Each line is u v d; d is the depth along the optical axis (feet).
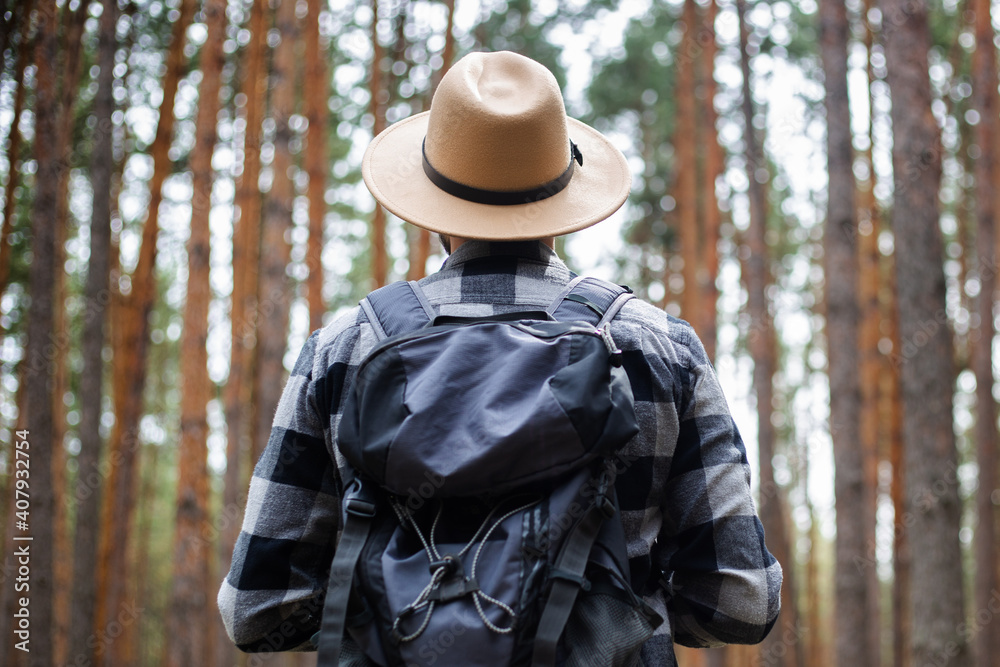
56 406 28.17
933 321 18.80
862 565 24.91
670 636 3.46
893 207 19.71
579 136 4.36
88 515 23.24
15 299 28.48
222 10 24.34
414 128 4.23
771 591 3.43
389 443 2.96
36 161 19.86
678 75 37.76
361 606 3.02
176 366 47.65
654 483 3.44
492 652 2.85
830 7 25.81
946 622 18.04
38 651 18.79
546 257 3.74
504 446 2.91
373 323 3.52
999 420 37.06
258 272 33.50
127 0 25.90
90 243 22.72
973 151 36.04
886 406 38.65
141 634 55.16
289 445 3.50
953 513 18.40
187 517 23.93
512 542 2.94
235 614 3.40
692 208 36.42
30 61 22.38
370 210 39.40
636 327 3.50
